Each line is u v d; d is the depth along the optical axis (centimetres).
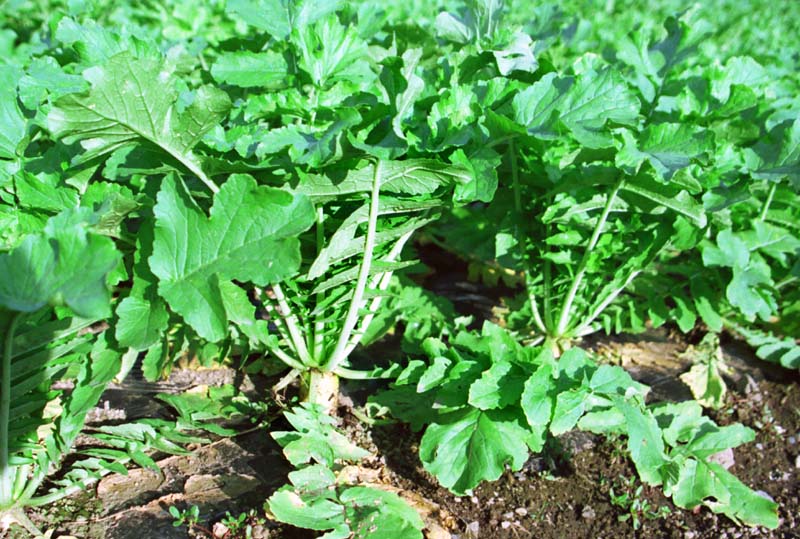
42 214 210
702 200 259
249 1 246
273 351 230
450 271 373
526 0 644
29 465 196
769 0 917
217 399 245
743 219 306
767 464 262
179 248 179
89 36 239
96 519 195
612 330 327
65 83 226
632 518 225
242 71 234
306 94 245
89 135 176
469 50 250
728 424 279
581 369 226
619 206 257
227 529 194
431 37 321
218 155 208
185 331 222
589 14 647
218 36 431
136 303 186
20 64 307
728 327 335
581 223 262
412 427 238
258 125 217
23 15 458
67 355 205
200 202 219
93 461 207
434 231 346
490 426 213
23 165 211
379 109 190
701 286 295
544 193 282
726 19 734
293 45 234
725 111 276
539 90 216
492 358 229
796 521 236
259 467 220
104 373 189
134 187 230
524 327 297
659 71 296
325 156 176
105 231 198
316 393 236
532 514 222
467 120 216
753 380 303
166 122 182
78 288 144
